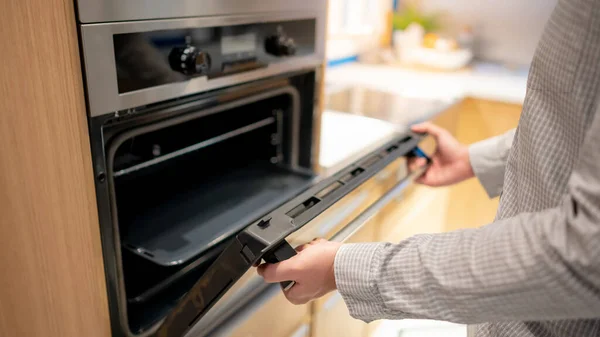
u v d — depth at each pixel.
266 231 0.61
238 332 0.82
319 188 0.74
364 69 2.23
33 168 0.58
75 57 0.56
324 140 1.28
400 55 2.35
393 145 1.01
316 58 1.00
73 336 0.67
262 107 1.05
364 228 1.06
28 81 0.54
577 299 0.46
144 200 0.92
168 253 0.76
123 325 0.71
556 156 0.56
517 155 0.64
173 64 0.69
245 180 1.02
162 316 0.76
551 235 0.46
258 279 0.85
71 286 0.64
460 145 1.15
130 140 0.80
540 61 0.58
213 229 0.83
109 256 0.66
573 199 0.46
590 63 0.50
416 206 1.62
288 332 0.98
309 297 0.68
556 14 0.56
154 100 0.67
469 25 2.47
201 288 0.65
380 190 1.14
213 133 0.98
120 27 0.60
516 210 0.64
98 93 0.59
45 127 0.56
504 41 2.41
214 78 0.77
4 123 0.56
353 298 0.62
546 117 0.57
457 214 2.09
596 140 0.44
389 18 2.47
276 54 0.89
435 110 1.63
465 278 0.52
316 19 0.96
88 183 0.61
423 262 0.55
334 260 0.63
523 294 0.48
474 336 0.72
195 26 0.71
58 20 0.53
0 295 0.65
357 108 1.64
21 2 0.51
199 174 1.03
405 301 0.57
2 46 0.52
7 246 0.62
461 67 2.31
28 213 0.60
